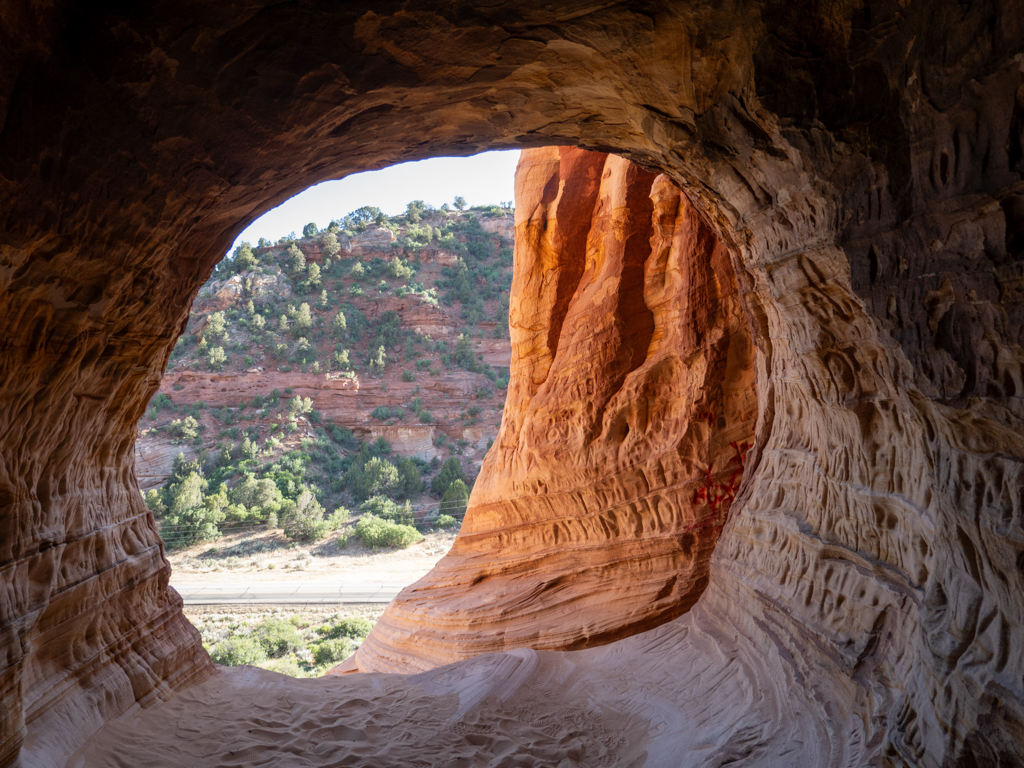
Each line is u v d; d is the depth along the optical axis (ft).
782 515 21.48
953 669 11.21
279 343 256.93
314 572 118.01
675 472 33.04
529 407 41.91
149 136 13.03
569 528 38.52
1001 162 8.96
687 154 18.44
